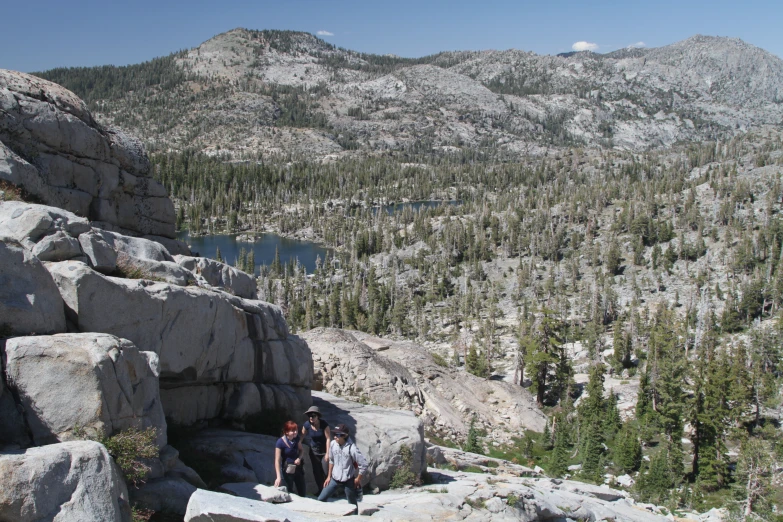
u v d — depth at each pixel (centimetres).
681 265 18950
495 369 11025
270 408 2055
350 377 3681
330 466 1498
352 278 19675
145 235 2520
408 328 15100
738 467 5391
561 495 2212
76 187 2142
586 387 8000
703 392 6419
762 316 14362
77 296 1299
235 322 1917
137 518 1116
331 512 1365
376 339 4828
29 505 916
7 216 1389
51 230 1405
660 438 6756
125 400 1227
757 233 19662
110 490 1028
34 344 1131
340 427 1487
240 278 2406
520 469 2878
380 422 2056
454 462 2566
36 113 1986
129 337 1426
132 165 2439
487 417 4512
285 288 16838
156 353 1448
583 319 15712
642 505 2981
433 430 3753
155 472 1277
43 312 1214
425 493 1778
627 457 5578
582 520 2061
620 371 10938
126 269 1612
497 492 1805
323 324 15000
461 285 19600
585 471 5234
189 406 1753
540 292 18288
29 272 1209
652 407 7450
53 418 1116
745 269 17375
